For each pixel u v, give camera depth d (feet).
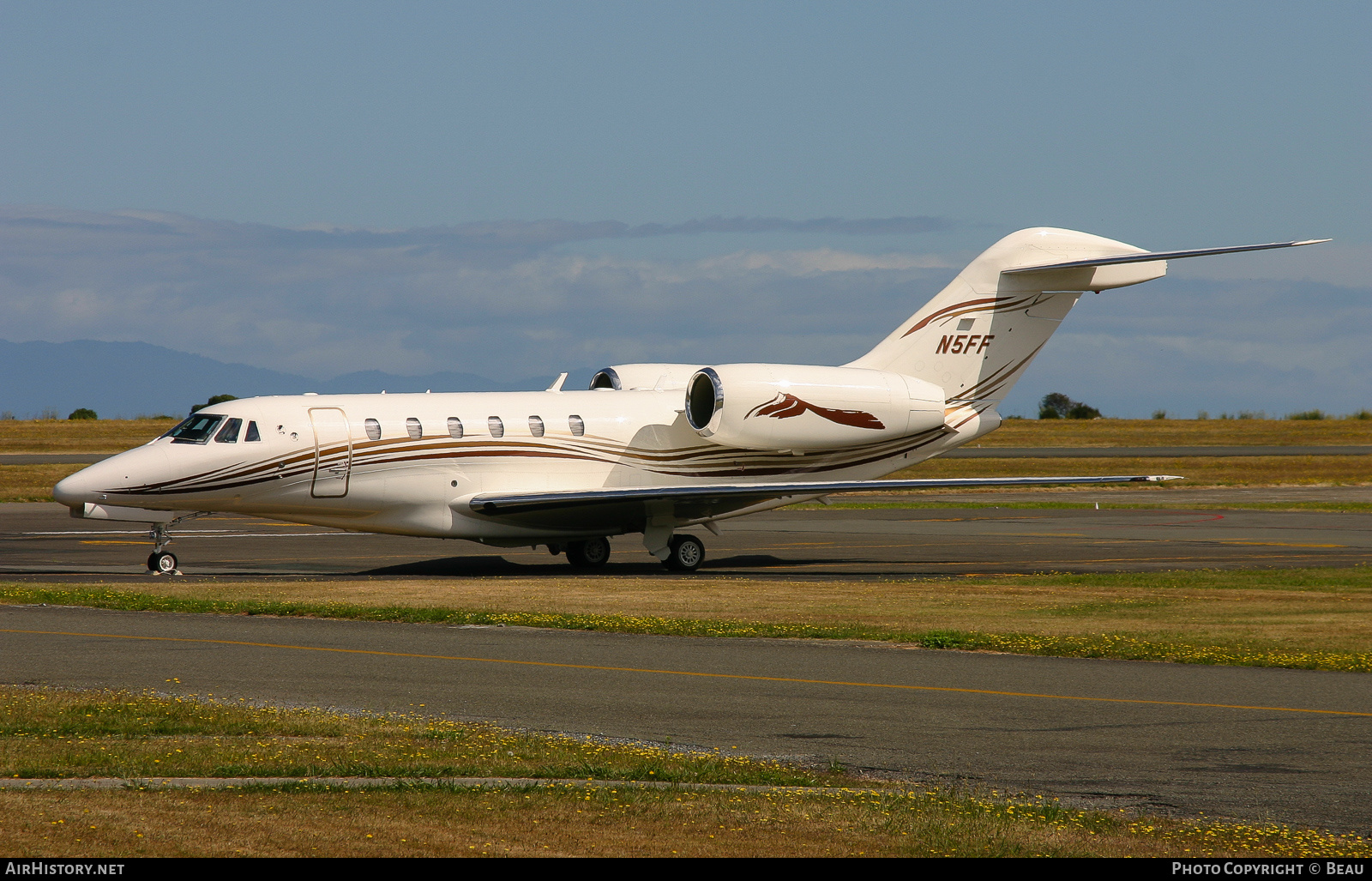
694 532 335.26
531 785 78.02
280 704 107.76
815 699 112.88
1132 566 251.80
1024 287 266.16
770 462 260.83
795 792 78.95
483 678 122.21
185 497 220.43
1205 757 92.12
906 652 140.36
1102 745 95.76
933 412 262.67
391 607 170.81
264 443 223.92
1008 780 85.15
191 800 71.61
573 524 244.22
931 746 94.99
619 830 67.92
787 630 154.71
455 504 237.66
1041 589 203.21
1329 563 258.37
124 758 83.05
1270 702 112.47
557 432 246.68
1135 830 71.97
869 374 260.21
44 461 554.87
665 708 108.78
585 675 124.06
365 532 240.94
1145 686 119.65
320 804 71.41
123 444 655.35
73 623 156.87
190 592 189.47
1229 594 196.44
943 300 265.34
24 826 64.75
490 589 198.49
